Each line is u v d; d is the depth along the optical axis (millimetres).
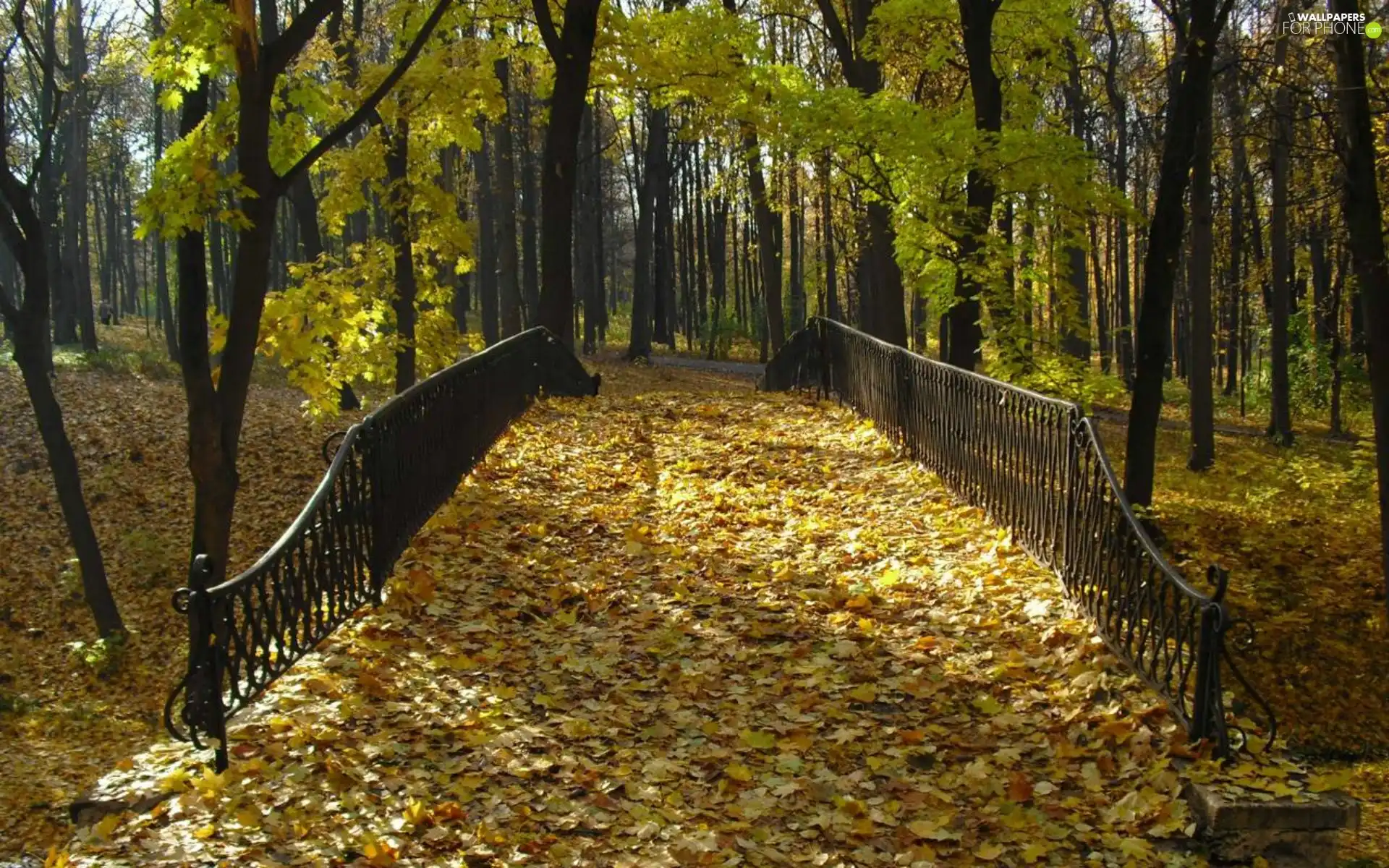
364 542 7188
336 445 20891
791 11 25125
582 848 4574
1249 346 42469
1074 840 4754
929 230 15578
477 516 9289
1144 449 14086
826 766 5391
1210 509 16219
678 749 5543
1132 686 5789
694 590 7836
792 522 9484
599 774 5195
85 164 36375
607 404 15891
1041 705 5922
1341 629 12422
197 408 10078
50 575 17078
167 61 9562
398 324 19359
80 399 23734
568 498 10289
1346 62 11117
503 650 6715
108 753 11672
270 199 10016
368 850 4340
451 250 19250
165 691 14062
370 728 5496
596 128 41750
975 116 14852
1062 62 17250
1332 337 31281
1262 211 27234
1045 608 6996
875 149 15102
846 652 6617
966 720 5832
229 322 10477
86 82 28375
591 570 8172
